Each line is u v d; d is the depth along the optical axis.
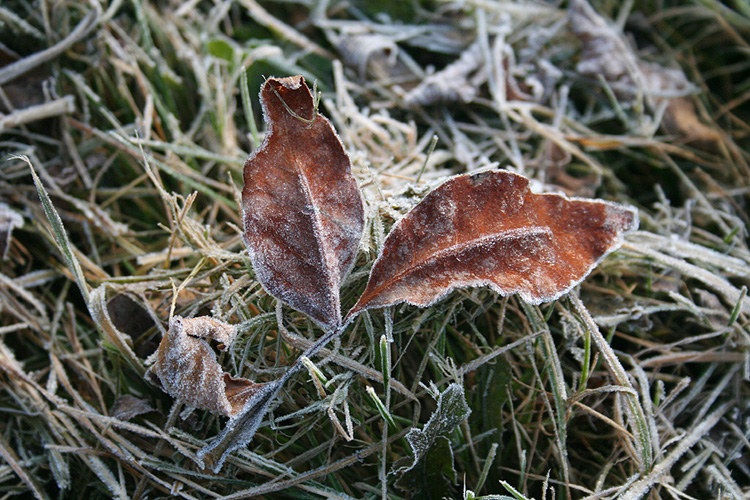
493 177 0.37
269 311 0.39
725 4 0.52
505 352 0.40
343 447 0.39
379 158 0.45
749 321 0.41
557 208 0.37
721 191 0.47
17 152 0.44
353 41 0.49
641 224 0.45
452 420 0.37
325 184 0.37
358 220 0.37
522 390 0.40
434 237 0.37
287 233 0.37
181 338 0.36
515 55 0.50
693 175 0.47
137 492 0.38
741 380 0.41
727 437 0.41
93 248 0.44
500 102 0.47
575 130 0.48
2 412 0.41
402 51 0.49
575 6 0.50
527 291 0.37
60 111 0.45
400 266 0.37
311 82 0.48
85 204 0.44
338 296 0.37
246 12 0.51
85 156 0.45
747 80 0.50
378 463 0.38
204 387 0.36
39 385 0.41
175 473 0.38
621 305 0.42
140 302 0.40
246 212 0.37
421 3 0.51
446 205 0.37
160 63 0.46
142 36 0.47
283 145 0.37
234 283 0.39
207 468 0.38
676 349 0.42
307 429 0.38
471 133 0.48
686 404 0.41
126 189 0.44
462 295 0.39
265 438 0.38
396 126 0.46
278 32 0.49
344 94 0.47
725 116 0.50
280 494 0.38
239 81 0.47
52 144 0.45
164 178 0.45
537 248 0.37
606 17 0.51
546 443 0.40
